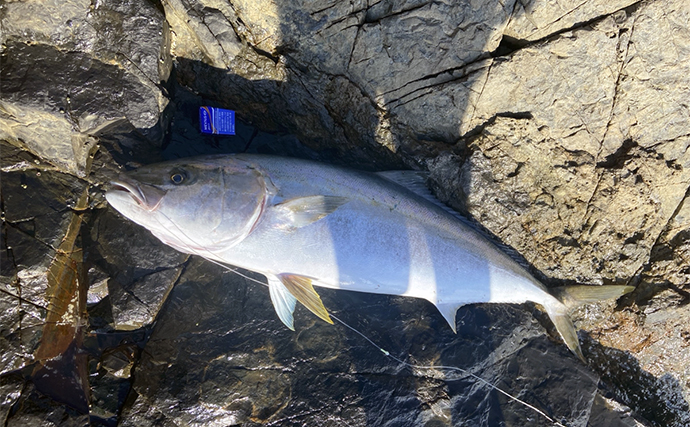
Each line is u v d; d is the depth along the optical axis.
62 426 0.84
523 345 1.00
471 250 0.96
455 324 0.97
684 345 1.06
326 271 0.91
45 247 0.90
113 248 0.94
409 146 1.04
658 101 0.94
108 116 0.91
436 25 0.93
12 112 0.87
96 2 0.89
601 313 1.07
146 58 0.92
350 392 0.92
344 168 0.92
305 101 1.04
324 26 0.94
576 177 1.00
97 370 0.90
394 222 0.93
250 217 0.87
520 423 0.94
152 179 0.84
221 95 1.06
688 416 1.09
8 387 0.83
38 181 0.92
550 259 1.04
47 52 0.89
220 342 0.92
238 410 0.88
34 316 0.88
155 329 0.92
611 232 1.02
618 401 0.98
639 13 0.89
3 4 0.85
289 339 0.94
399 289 0.95
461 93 0.96
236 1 0.94
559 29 0.91
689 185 0.99
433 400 0.93
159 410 0.86
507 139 0.99
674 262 1.02
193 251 0.89
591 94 0.95
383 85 0.99
